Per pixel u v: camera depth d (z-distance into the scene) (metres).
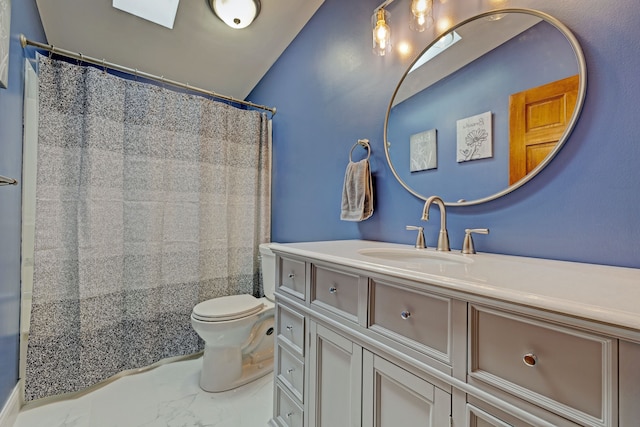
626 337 0.40
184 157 1.98
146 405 1.47
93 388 1.61
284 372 1.21
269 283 1.94
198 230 2.01
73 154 1.61
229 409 1.45
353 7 1.57
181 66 2.21
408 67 1.29
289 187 2.12
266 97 2.40
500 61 0.99
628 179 0.74
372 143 1.46
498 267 0.74
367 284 0.82
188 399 1.52
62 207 1.57
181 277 1.95
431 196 1.14
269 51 2.17
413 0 1.22
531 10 0.92
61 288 1.55
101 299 1.65
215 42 2.04
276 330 1.27
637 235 0.72
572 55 0.83
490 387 0.55
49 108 1.54
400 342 0.72
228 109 2.18
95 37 1.87
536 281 0.58
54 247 1.54
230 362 1.64
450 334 0.61
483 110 1.03
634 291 0.51
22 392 1.44
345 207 1.49
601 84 0.78
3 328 1.23
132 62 2.11
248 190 2.26
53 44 1.87
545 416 0.48
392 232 1.36
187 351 1.95
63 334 1.55
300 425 1.09
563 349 0.47
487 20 1.03
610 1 0.77
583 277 0.62
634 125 0.73
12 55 1.27
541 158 0.89
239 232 2.23
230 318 1.58
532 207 0.91
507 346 0.53
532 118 0.91
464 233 1.09
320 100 1.81
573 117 0.82
